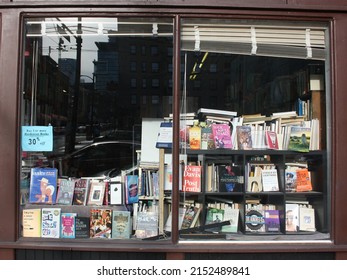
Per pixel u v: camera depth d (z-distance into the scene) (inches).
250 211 137.5
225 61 137.9
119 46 141.3
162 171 133.6
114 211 132.7
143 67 143.7
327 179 131.1
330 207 129.2
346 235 127.0
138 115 147.5
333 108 128.3
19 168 126.6
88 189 137.5
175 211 127.1
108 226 131.9
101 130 152.0
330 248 126.0
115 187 137.4
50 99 142.7
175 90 129.1
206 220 134.3
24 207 130.0
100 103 152.5
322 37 133.6
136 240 128.2
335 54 128.5
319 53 133.8
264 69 142.1
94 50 144.1
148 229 132.3
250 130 142.3
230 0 126.3
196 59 133.5
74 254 126.0
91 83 151.3
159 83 143.2
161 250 123.9
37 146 135.8
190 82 134.8
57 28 131.8
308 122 140.3
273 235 134.1
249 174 140.2
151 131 145.3
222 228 134.9
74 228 130.9
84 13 125.6
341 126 127.6
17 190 126.0
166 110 138.2
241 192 138.2
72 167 148.1
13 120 125.0
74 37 135.3
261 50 133.6
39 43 136.4
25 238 127.5
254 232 136.2
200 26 130.6
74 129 150.8
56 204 134.9
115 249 124.0
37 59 136.1
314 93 138.5
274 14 127.1
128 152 148.3
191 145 136.8
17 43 125.9
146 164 141.1
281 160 140.8
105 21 128.7
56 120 145.3
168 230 130.3
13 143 124.9
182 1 125.1
